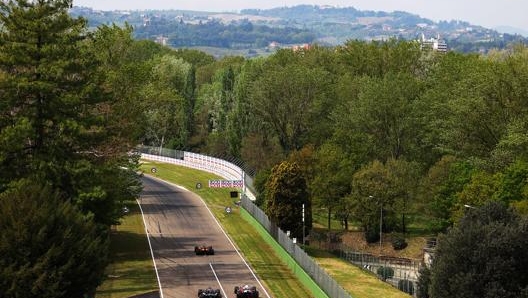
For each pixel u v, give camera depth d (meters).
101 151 124.19
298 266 131.25
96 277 93.19
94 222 114.25
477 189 145.00
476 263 96.19
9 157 112.19
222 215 195.00
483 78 164.00
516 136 144.75
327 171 184.88
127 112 142.62
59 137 115.00
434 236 174.12
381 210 170.88
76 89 117.69
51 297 84.69
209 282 125.44
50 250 85.62
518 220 101.62
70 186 115.19
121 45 155.12
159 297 113.44
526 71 160.38
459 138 167.38
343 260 154.12
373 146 199.12
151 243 159.38
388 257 161.25
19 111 114.19
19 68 114.19
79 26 121.88
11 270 83.81
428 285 109.56
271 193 162.12
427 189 170.88
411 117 194.25
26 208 88.00
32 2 114.81
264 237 166.62
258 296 115.94
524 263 95.56
